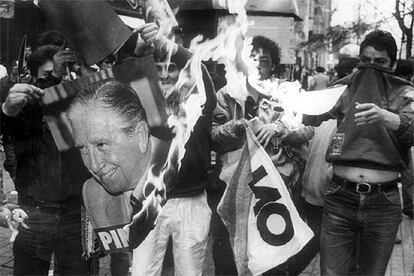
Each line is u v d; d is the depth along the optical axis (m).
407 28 8.34
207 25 4.75
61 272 2.88
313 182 3.50
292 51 5.97
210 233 4.02
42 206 2.78
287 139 3.20
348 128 2.95
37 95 2.53
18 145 2.74
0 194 2.76
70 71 2.77
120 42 2.44
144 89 2.54
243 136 3.13
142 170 2.60
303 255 3.60
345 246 3.01
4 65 3.82
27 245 2.80
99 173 2.60
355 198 2.94
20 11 3.38
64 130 2.57
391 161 2.91
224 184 3.34
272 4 5.58
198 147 2.93
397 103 2.94
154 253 2.97
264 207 3.06
